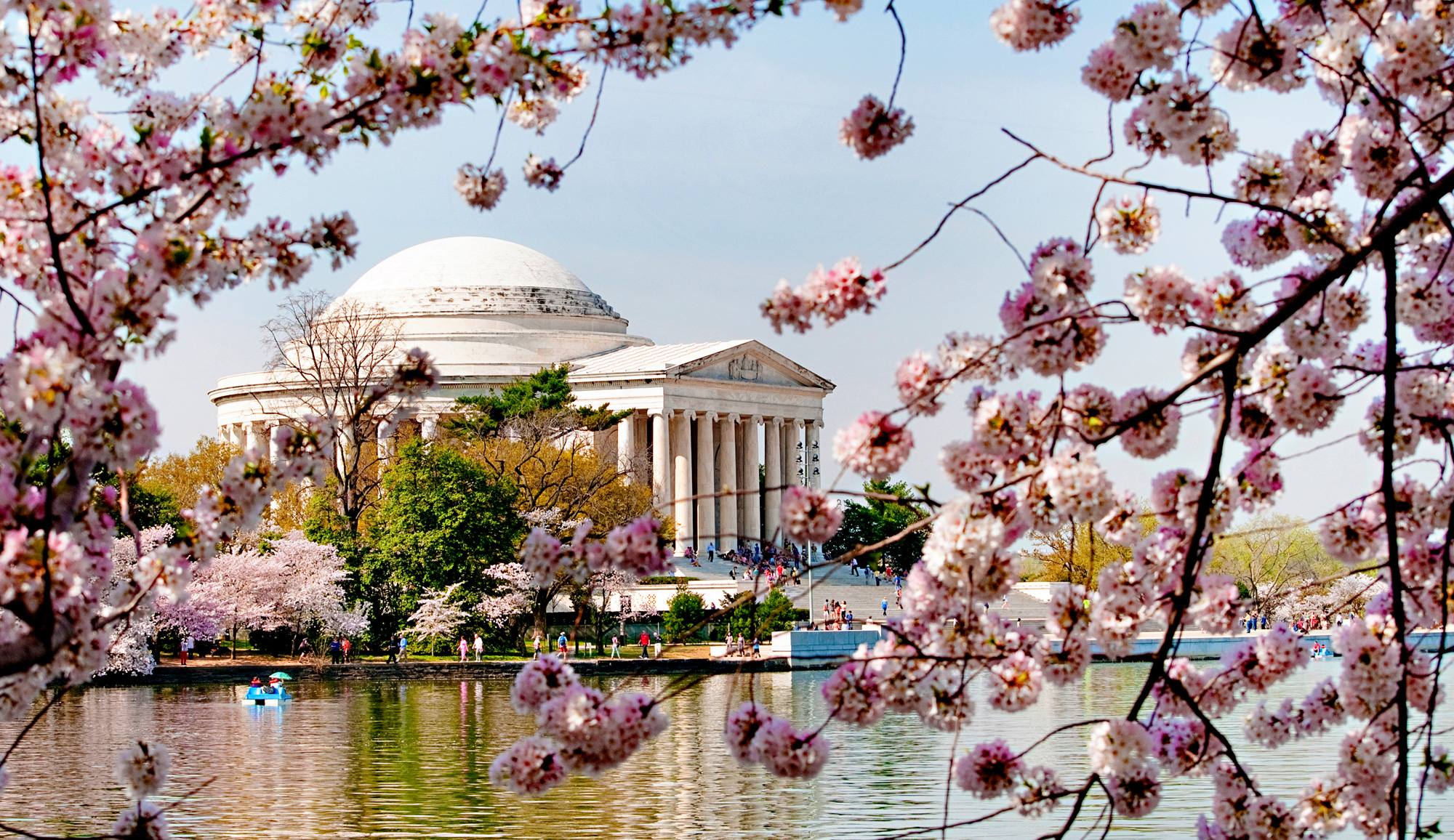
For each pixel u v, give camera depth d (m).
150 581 14.64
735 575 134.00
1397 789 14.98
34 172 13.73
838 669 13.91
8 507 12.49
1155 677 13.79
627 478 145.62
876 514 146.38
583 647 114.19
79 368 12.04
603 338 190.62
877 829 37.84
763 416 179.12
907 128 13.51
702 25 13.37
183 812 41.06
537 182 15.69
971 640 13.87
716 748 53.91
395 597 108.19
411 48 13.32
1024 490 13.18
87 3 13.58
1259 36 13.70
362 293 193.50
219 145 13.87
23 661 11.83
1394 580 13.55
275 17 14.76
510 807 41.66
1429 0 14.22
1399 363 14.91
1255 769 42.81
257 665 92.31
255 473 14.96
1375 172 14.42
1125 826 36.47
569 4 13.80
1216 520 14.44
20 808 41.47
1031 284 13.04
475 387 174.12
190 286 13.46
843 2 13.16
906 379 13.12
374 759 51.69
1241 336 12.95
